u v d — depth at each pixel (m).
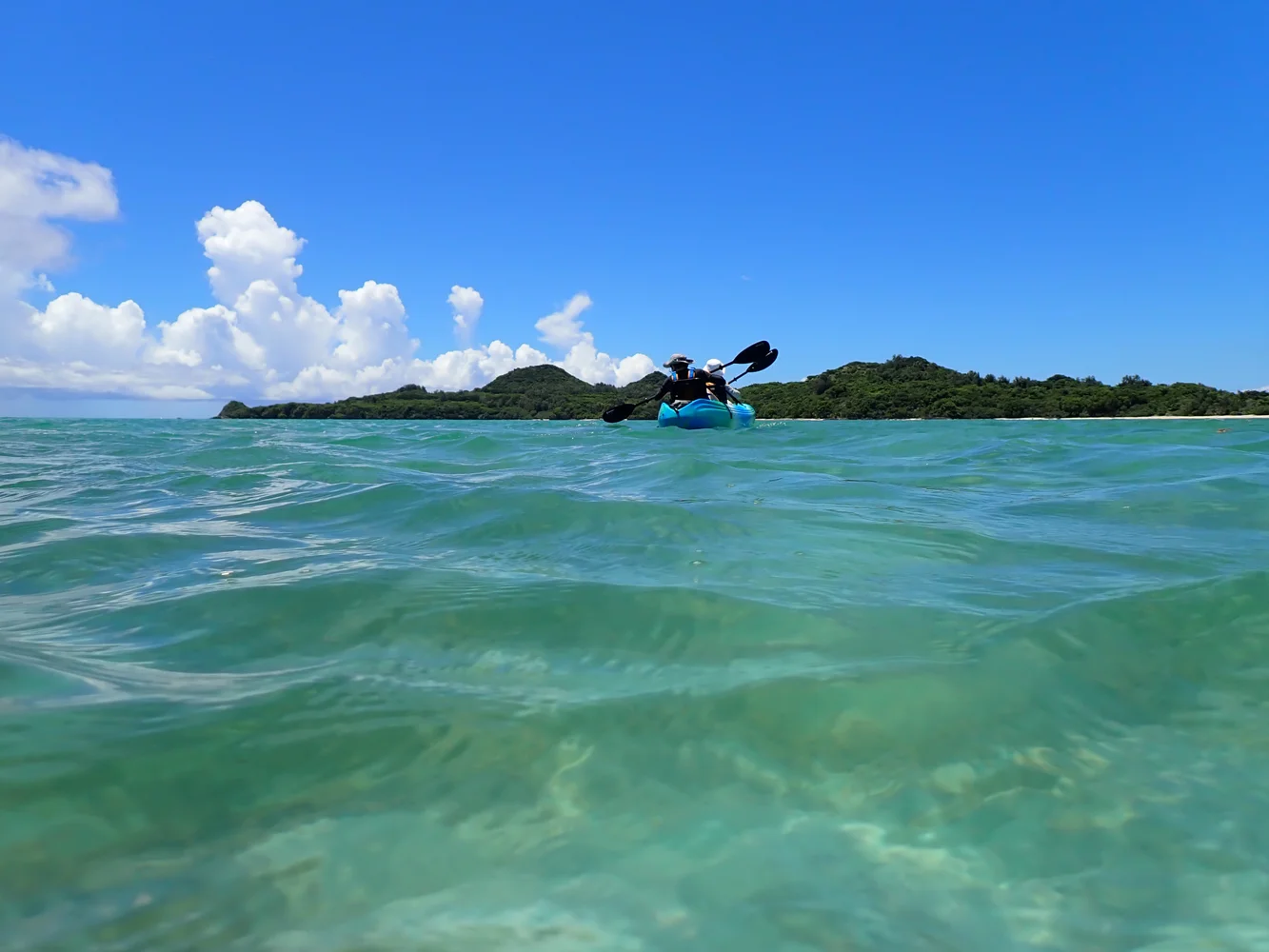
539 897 1.08
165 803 1.27
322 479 5.89
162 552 3.20
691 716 1.59
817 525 3.53
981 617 2.17
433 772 1.39
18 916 1.02
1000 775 1.39
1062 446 8.74
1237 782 1.36
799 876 1.13
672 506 4.00
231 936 0.99
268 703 1.65
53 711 1.59
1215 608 2.16
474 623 2.17
